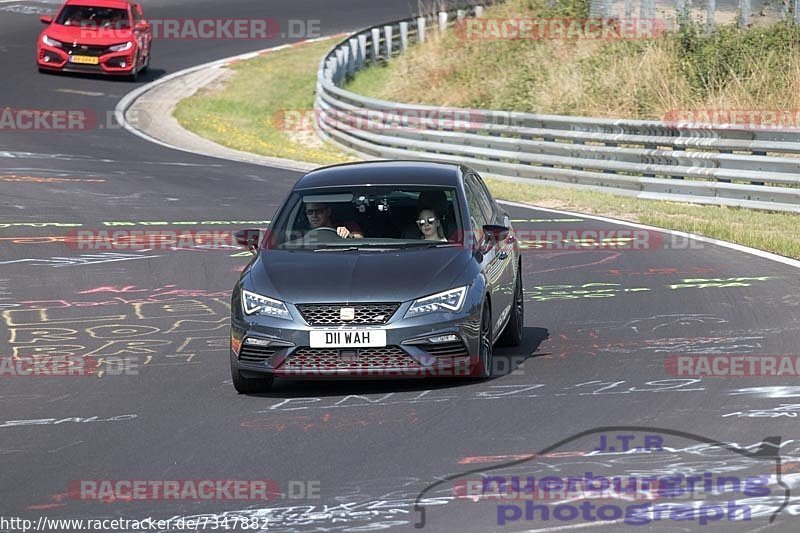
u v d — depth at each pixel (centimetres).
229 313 4431
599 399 3023
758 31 9838
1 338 4050
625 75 10069
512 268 3781
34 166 8238
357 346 3116
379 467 2484
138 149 9394
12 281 5028
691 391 3083
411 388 3247
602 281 4888
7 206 6781
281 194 7438
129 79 12412
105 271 5234
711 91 9412
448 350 3156
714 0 10406
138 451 2675
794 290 4531
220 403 3134
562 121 8150
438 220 3484
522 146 8288
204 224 6384
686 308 4275
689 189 7225
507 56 11994
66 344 3950
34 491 2397
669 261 5325
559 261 5400
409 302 3148
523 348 3741
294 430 2819
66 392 3303
